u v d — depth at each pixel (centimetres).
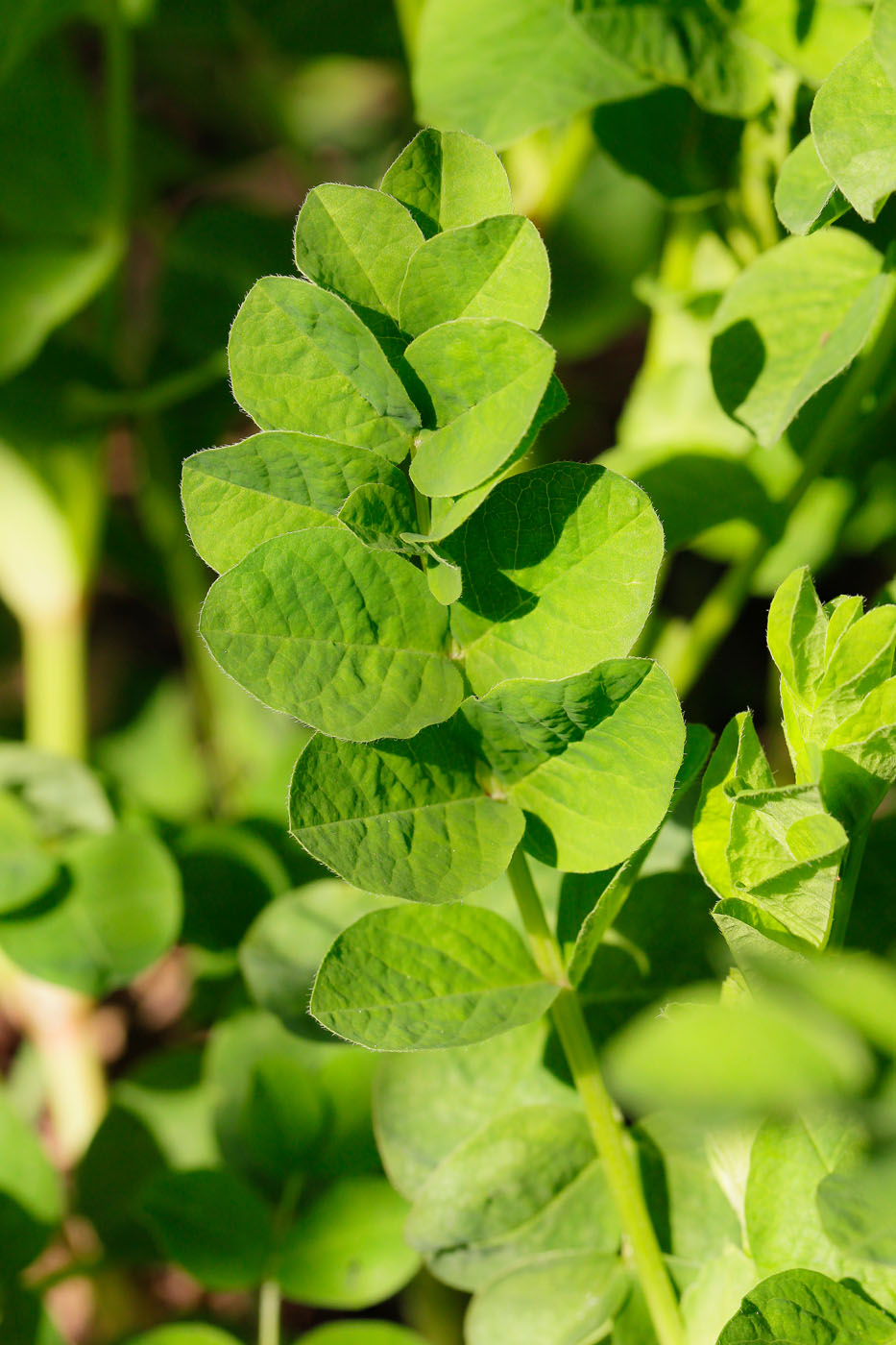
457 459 36
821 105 37
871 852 40
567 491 36
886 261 41
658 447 45
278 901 45
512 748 37
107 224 59
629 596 36
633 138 45
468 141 37
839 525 49
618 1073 32
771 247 45
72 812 52
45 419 59
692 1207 39
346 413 37
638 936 41
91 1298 56
